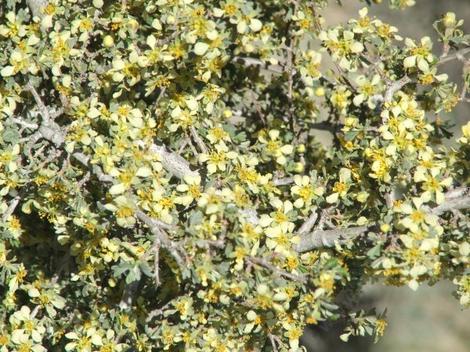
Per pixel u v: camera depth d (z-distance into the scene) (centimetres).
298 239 57
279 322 59
